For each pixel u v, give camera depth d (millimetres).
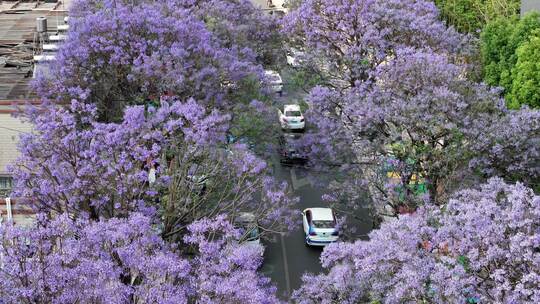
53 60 32438
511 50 37250
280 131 39625
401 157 26922
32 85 30016
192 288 17250
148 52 31344
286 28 42688
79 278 15992
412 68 28531
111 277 16766
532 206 18172
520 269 17328
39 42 46812
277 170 39594
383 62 37594
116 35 30953
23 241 16562
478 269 17734
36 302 15641
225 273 17953
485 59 38219
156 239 18672
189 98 28656
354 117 29766
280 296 27578
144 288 16688
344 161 30969
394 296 18281
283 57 46156
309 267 30141
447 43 36594
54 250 17156
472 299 17578
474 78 36781
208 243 18719
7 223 17734
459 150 25844
